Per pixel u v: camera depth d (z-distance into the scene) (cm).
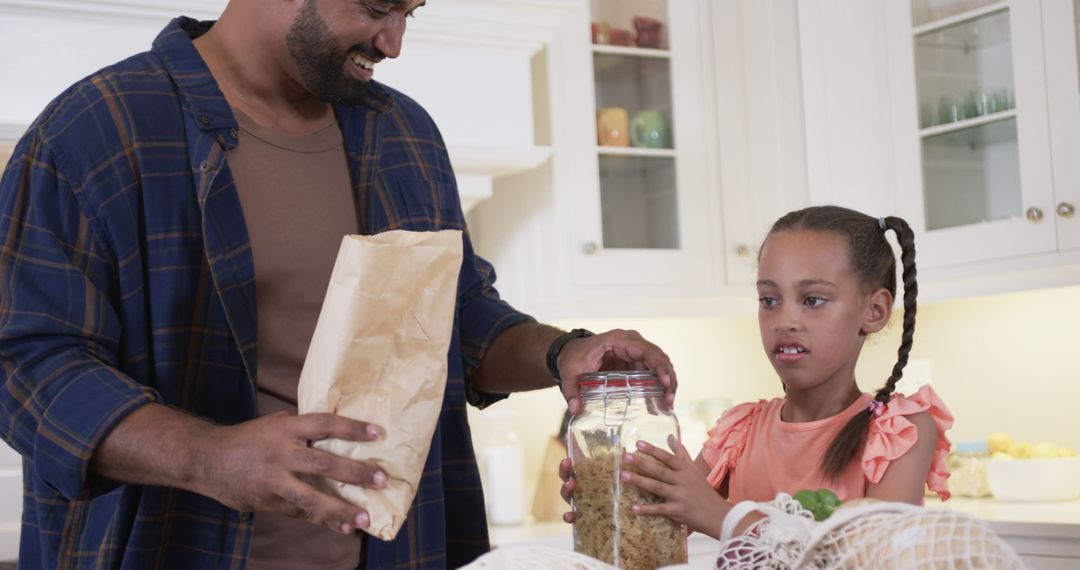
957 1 249
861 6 266
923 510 68
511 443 270
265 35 124
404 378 91
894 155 260
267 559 119
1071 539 208
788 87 279
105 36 211
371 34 121
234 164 124
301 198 128
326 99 126
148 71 122
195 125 120
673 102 276
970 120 246
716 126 279
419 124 147
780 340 145
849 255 145
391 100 135
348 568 124
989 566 65
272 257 124
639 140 271
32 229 111
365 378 90
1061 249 231
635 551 103
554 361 128
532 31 248
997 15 243
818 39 273
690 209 274
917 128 256
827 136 272
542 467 274
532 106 254
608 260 263
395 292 89
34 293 109
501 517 266
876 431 141
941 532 66
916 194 256
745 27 283
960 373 288
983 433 283
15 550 212
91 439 100
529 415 291
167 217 117
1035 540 214
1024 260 237
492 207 280
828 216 150
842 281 144
